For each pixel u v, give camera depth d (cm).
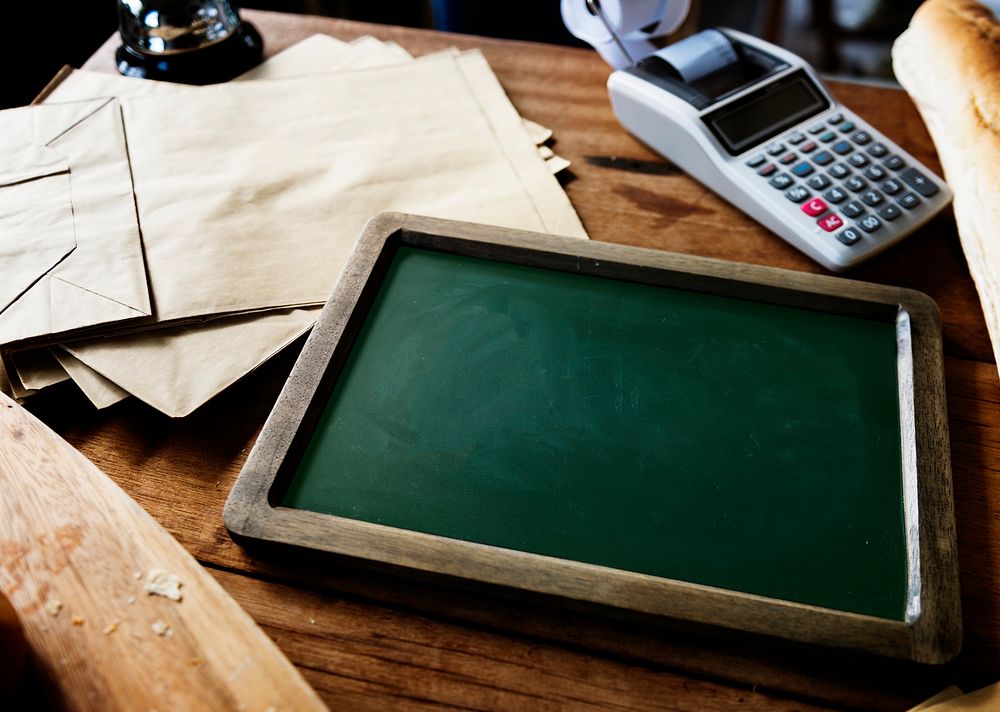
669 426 54
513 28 132
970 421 58
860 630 45
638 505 50
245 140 76
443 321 59
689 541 49
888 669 46
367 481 51
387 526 49
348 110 80
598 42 84
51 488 49
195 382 57
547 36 133
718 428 54
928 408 54
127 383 57
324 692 46
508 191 72
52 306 60
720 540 49
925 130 82
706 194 75
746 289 61
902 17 191
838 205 68
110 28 151
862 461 53
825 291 60
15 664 41
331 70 87
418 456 52
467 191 72
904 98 86
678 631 47
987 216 63
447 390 56
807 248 67
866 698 46
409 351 58
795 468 52
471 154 76
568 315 60
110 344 59
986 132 68
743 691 46
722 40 79
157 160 74
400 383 56
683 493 51
